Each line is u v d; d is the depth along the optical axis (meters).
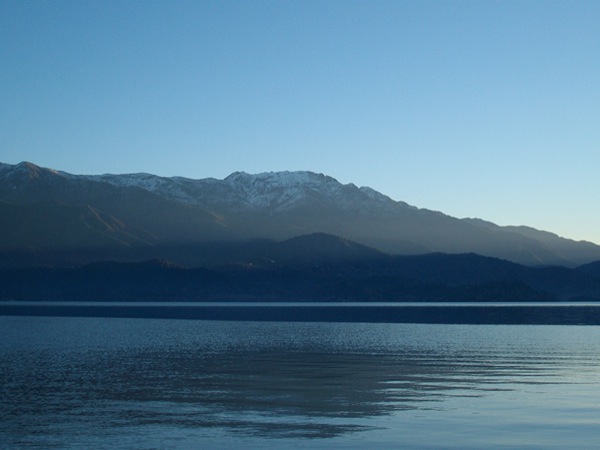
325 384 38.88
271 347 65.19
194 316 149.50
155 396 34.78
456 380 40.59
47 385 38.84
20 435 25.91
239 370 45.88
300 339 76.81
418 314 159.00
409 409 30.84
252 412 30.27
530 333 87.44
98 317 141.00
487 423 27.66
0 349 62.22
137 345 67.50
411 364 49.56
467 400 33.19
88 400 33.69
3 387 38.09
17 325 106.38
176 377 42.25
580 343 70.06
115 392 36.19
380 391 36.12
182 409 31.06
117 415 29.70
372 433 25.94
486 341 72.94
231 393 35.62
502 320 126.62
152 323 115.88
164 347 65.19
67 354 57.31
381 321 123.81
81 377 42.34
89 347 64.81
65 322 117.69
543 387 37.62
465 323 115.62
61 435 25.88
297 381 40.25
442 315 152.00
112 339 76.12
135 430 26.70
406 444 24.19
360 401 32.97
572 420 28.22
